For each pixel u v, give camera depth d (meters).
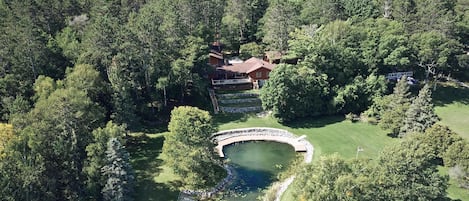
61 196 52.88
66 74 74.00
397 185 46.31
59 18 93.81
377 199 45.31
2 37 73.31
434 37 91.00
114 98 72.75
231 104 89.69
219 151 74.00
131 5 100.25
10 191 46.38
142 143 75.88
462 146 62.62
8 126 55.16
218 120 84.56
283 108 83.31
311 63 87.81
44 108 59.31
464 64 95.75
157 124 82.75
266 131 81.62
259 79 95.50
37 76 75.19
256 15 118.81
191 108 64.06
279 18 99.69
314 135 79.88
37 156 50.50
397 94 81.06
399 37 90.50
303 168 48.81
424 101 75.06
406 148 49.16
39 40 76.06
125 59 75.88
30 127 54.81
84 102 62.22
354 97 86.38
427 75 94.88
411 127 75.06
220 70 96.06
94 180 54.41
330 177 45.78
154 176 65.00
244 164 71.12
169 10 87.12
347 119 86.00
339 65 88.75
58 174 53.31
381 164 49.53
